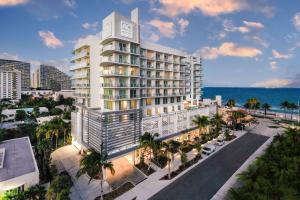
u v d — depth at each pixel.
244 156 41.25
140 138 36.06
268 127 68.75
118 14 38.19
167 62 52.59
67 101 116.69
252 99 101.44
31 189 22.88
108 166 26.50
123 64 39.62
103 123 33.62
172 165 36.81
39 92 199.62
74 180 32.03
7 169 26.81
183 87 59.34
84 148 41.47
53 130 46.19
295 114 107.88
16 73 155.38
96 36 45.72
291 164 24.41
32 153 32.72
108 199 26.58
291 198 18.17
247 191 19.78
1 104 110.75
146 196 27.05
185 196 26.91
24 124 59.81
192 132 54.53
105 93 42.66
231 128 65.25
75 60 53.56
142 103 46.88
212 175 32.78
